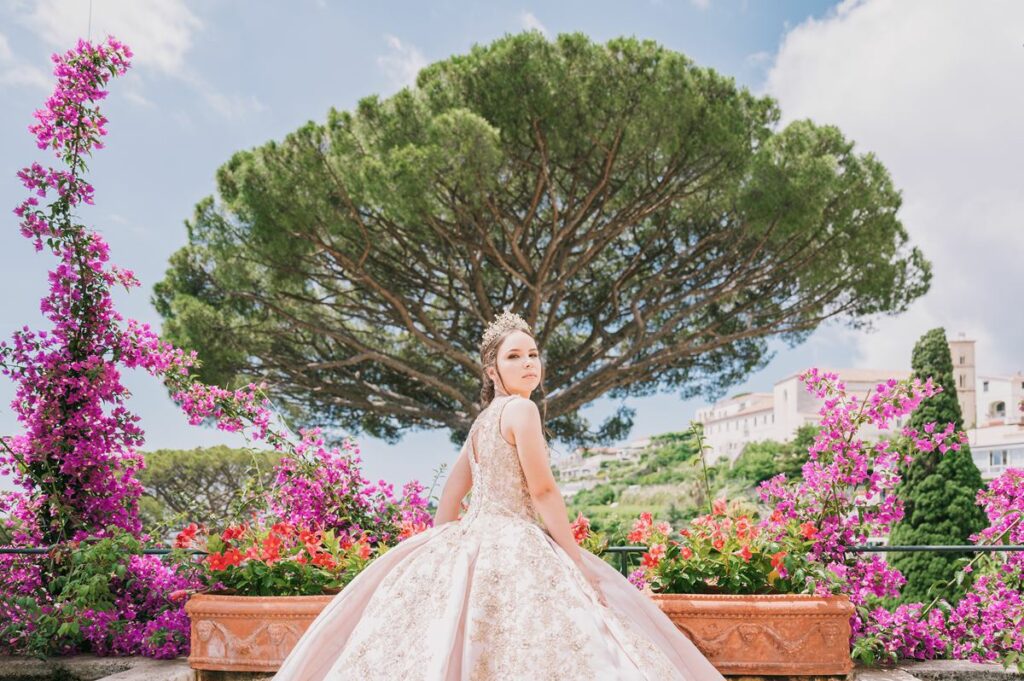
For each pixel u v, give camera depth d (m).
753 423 51.97
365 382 14.07
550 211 12.86
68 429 4.36
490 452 2.31
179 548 3.54
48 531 4.28
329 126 10.94
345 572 3.27
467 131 9.52
